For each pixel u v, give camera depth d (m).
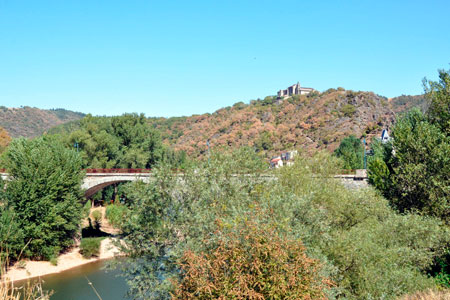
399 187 27.83
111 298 27.52
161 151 79.69
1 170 44.72
